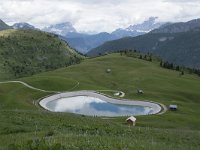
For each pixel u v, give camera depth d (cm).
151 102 17738
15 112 4534
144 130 3912
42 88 19575
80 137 2012
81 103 17375
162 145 2222
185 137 3656
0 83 19550
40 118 4194
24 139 2139
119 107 16938
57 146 1095
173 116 14275
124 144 1791
